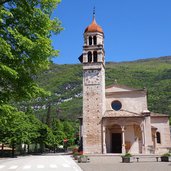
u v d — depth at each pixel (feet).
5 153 167.53
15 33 41.47
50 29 47.50
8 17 43.45
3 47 37.65
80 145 191.83
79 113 500.74
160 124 187.73
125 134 168.14
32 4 45.29
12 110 47.44
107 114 166.40
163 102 407.23
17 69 43.73
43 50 43.57
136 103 175.32
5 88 44.91
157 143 184.75
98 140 160.45
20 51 43.14
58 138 280.51
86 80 170.30
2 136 151.64
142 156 137.08
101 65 170.50
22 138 154.61
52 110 520.83
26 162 110.11
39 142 231.91
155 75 625.00
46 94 48.49
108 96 179.73
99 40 176.14
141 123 162.50
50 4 46.85
